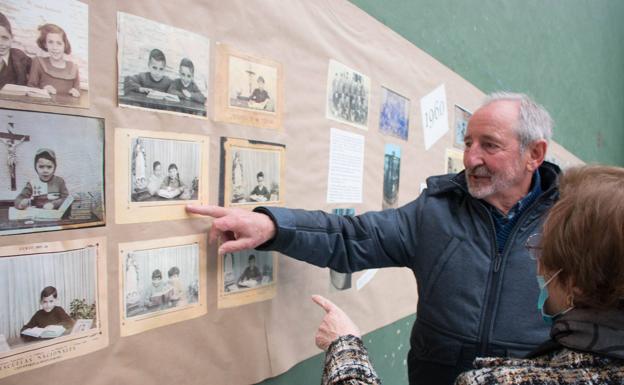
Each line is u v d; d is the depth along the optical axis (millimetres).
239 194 796
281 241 774
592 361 425
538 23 2375
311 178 974
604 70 3646
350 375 624
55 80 537
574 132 3105
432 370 899
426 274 902
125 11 602
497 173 844
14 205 510
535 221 846
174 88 671
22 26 504
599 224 417
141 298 651
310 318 1015
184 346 722
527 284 825
